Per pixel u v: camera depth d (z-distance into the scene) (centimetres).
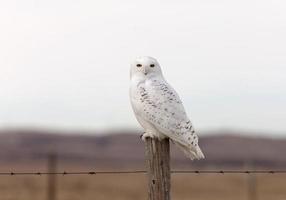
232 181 6153
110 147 14350
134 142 14712
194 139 1048
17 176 6353
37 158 12225
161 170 985
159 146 1011
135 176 7319
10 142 13900
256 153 13425
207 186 5831
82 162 11806
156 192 978
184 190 5588
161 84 1073
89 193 5138
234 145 13975
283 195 4731
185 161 9012
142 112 1055
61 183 5838
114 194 5103
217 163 11388
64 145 14062
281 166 12350
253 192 3441
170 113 1045
